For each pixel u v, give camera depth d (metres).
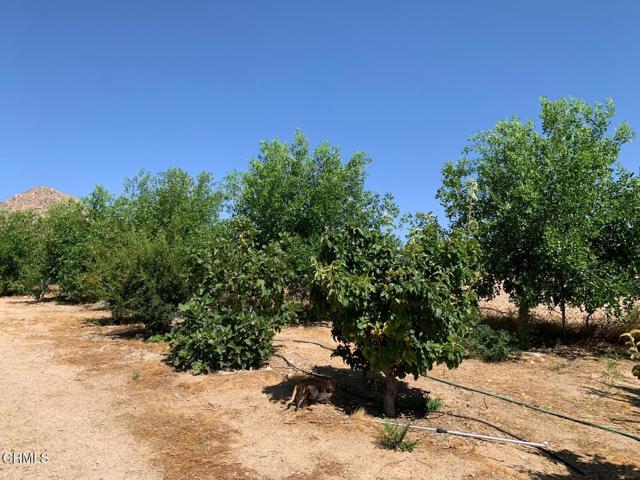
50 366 8.42
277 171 12.82
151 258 11.17
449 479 4.45
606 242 10.80
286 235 9.07
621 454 5.20
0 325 12.79
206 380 7.58
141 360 8.98
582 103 10.60
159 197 16.11
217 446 5.06
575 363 9.23
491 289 11.18
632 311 10.32
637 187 10.09
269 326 8.64
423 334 5.73
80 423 5.71
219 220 15.94
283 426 5.65
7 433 5.35
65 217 19.25
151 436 5.32
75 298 18.86
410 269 5.44
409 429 5.70
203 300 8.66
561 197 9.85
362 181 13.73
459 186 11.05
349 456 4.86
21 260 21.30
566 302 11.06
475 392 7.29
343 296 5.46
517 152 10.43
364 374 6.61
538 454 5.17
